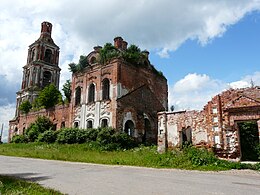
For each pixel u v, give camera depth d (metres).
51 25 61.00
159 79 37.03
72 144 28.28
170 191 7.89
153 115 33.56
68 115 36.41
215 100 18.84
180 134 20.36
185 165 15.20
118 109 29.12
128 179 10.25
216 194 7.51
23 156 22.39
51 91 43.38
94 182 9.46
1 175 10.45
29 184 8.48
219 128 18.19
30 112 44.62
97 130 28.55
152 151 21.47
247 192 7.86
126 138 27.09
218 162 15.28
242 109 17.56
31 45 58.66
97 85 32.06
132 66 32.56
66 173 12.09
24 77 57.22
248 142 20.73
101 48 33.38
